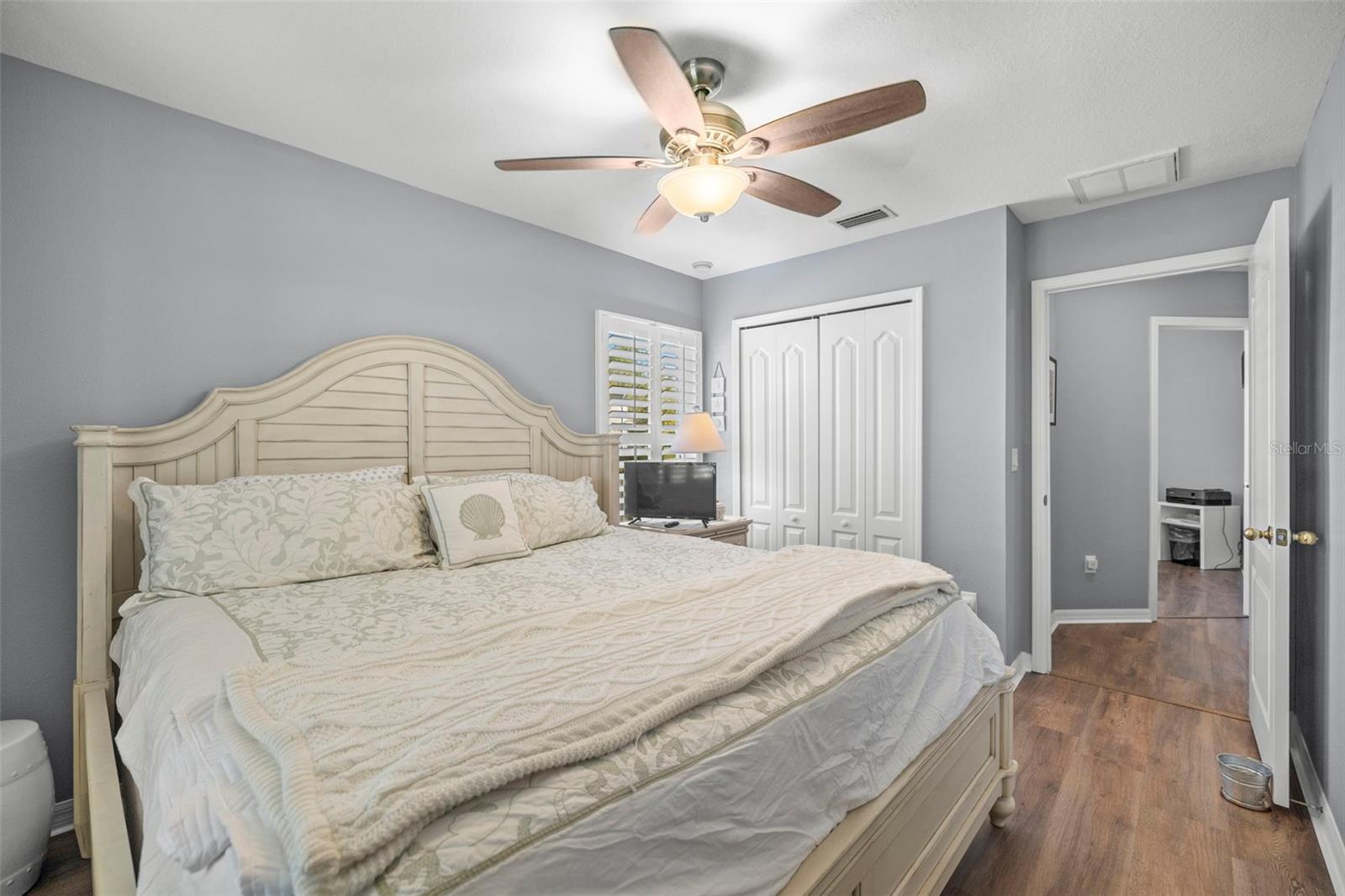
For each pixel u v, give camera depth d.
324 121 2.22
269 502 1.93
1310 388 2.19
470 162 2.54
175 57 1.85
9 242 1.83
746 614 1.39
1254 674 2.47
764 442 4.11
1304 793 2.08
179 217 2.14
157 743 0.99
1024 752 2.37
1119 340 4.09
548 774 0.81
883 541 3.49
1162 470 5.88
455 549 2.15
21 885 1.62
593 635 1.24
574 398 3.50
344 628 1.43
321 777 0.72
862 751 1.27
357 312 2.59
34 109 1.87
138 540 1.96
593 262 3.61
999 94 2.04
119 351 2.02
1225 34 1.72
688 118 1.62
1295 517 2.35
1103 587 4.12
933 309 3.27
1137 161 2.52
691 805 0.89
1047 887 1.66
